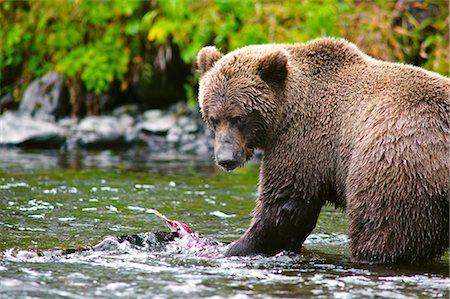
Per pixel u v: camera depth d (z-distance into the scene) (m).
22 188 15.21
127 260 10.34
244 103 10.72
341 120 10.74
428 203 9.81
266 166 11.18
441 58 21.17
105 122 23.00
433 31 22.34
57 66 23.58
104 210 13.50
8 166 18.03
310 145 10.90
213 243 11.67
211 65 11.53
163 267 9.95
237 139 10.75
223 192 15.43
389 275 9.74
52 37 24.30
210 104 10.85
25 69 25.17
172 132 22.78
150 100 24.78
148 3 23.67
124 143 22.55
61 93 24.36
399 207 9.93
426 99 10.19
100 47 23.75
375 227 10.13
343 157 10.66
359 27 21.98
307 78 11.09
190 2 23.08
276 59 10.79
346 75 10.94
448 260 10.79
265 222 11.14
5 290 8.62
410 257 10.09
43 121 22.44
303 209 11.08
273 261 10.66
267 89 10.84
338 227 12.96
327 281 9.34
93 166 18.45
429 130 9.95
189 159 20.09
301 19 22.69
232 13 22.56
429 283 9.33
